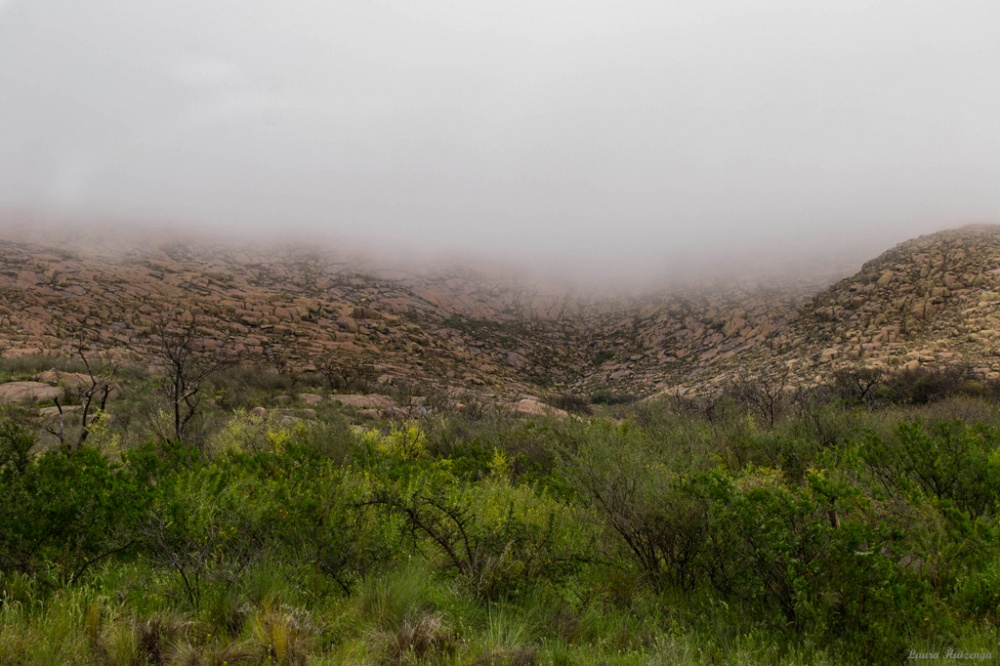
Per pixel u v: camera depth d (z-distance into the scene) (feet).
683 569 15.83
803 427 39.34
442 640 11.34
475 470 35.22
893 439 29.78
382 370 167.73
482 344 348.59
